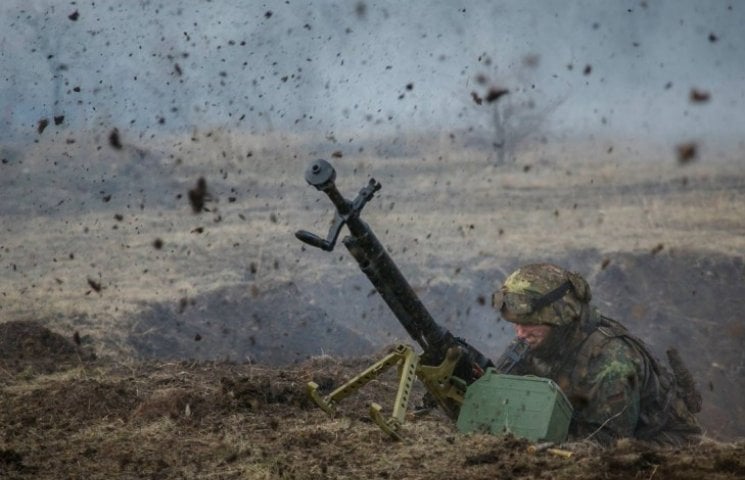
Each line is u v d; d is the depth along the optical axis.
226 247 61.62
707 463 17.12
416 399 25.84
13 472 18.23
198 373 27.03
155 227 69.44
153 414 21.83
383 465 17.84
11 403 23.33
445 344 19.73
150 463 18.61
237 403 22.20
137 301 47.53
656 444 22.11
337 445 19.11
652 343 55.44
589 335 21.84
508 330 54.91
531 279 21.73
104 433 20.73
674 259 60.12
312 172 17.55
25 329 30.70
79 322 43.94
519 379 19.69
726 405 51.75
